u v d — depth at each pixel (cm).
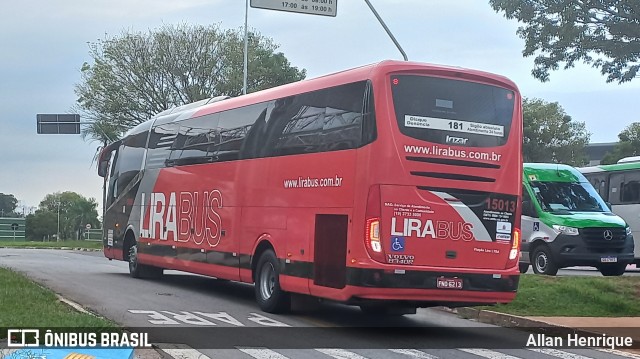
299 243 1349
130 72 4766
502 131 1269
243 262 1547
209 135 1761
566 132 5888
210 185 1723
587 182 2234
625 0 2977
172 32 4803
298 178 1374
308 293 1315
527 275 1777
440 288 1198
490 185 1247
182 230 1852
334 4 2395
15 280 1684
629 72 3219
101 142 4841
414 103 1218
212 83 4800
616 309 1473
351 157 1234
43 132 4303
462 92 1250
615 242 2042
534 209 2123
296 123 1409
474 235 1230
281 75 4866
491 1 3266
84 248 4694
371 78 1221
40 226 7944
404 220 1191
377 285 1173
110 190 2369
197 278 2231
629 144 5497
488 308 1499
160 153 2036
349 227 1216
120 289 1819
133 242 2178
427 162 1209
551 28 3131
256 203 1513
